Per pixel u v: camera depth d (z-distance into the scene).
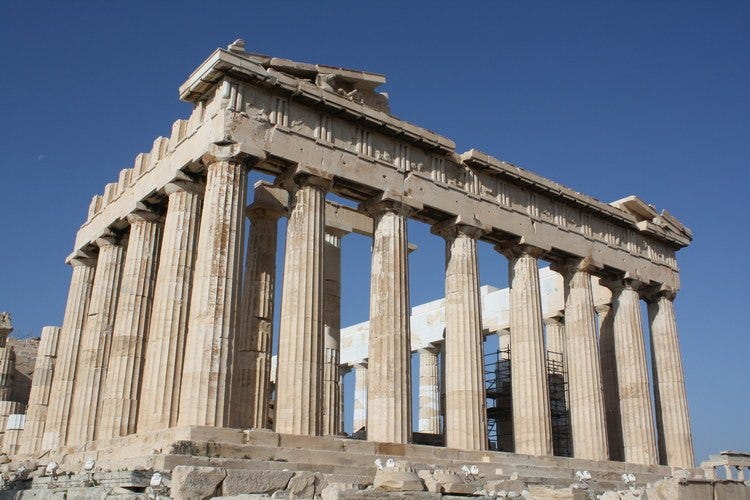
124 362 30.64
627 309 40.84
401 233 31.34
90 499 18.48
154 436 23.67
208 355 24.72
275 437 24.09
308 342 26.98
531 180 36.69
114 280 35.50
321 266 28.39
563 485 29.92
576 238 38.66
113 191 37.16
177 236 28.98
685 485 18.69
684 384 42.41
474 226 33.78
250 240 34.28
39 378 39.62
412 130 32.34
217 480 17.38
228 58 27.36
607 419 42.62
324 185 29.33
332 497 14.68
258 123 28.03
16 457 31.91
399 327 29.94
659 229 43.19
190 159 28.72
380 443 26.98
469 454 29.64
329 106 29.84
